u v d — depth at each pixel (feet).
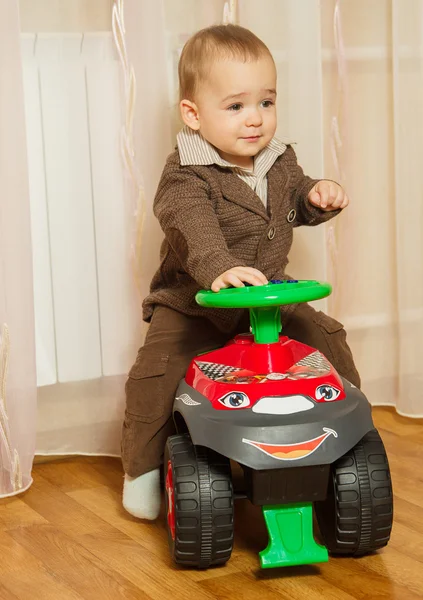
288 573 3.61
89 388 5.20
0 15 4.34
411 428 5.48
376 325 5.89
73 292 5.07
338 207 4.30
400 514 4.17
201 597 3.42
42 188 4.95
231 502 3.55
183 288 4.34
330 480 3.66
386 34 5.59
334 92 5.47
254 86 3.97
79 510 4.42
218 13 4.99
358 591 3.43
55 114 4.88
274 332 3.76
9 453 4.59
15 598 3.46
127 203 4.94
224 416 3.46
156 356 4.20
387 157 5.74
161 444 4.13
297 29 5.05
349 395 3.66
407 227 5.51
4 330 4.53
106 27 4.82
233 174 4.17
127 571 3.68
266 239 4.21
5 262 4.52
